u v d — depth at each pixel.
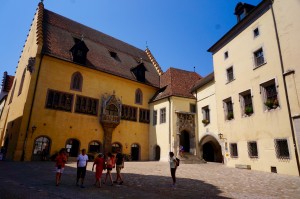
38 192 8.12
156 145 29.42
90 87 27.30
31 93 22.66
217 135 24.11
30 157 21.55
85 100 26.53
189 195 8.56
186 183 11.36
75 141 25.06
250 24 20.58
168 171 16.42
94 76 27.98
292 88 15.68
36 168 15.67
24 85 24.83
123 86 30.44
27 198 7.13
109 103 27.81
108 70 29.38
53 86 24.30
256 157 18.11
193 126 28.09
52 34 27.91
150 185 10.66
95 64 28.56
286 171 15.34
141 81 32.31
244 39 21.17
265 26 18.81
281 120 16.22
